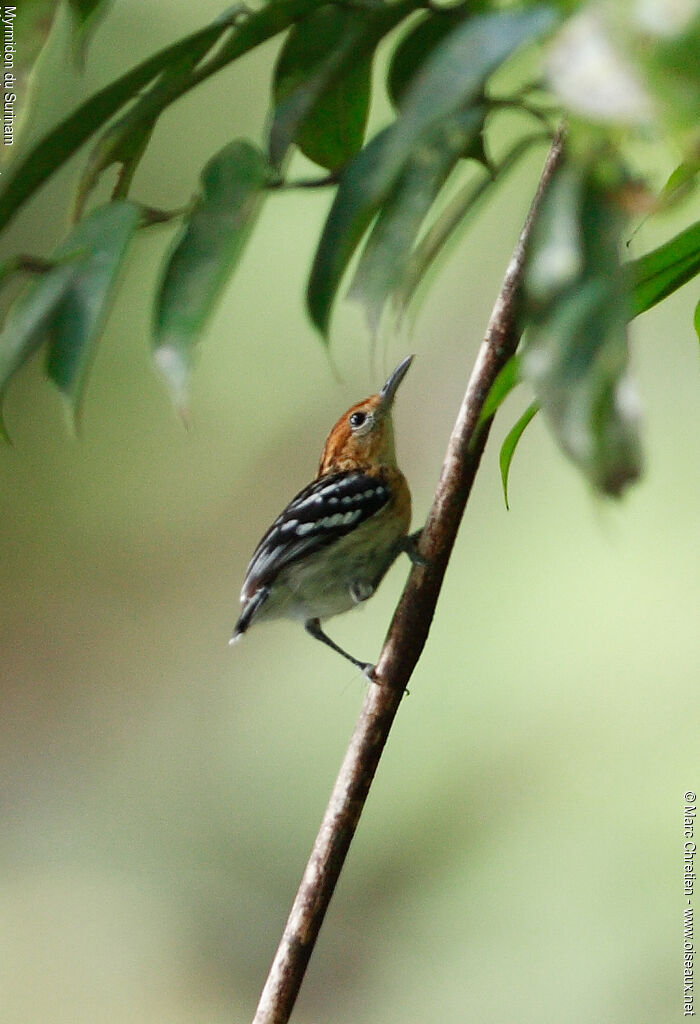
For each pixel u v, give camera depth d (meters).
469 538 13.65
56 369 3.53
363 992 13.09
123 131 4.48
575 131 3.07
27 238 15.26
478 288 15.14
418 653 5.58
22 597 18.69
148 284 15.68
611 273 3.13
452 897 12.17
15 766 18.31
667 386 12.76
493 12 3.25
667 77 2.86
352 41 4.36
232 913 15.02
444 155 3.65
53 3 4.95
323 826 5.52
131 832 16.69
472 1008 11.57
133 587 18.53
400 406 15.91
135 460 17.14
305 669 15.41
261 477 17.00
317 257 3.67
